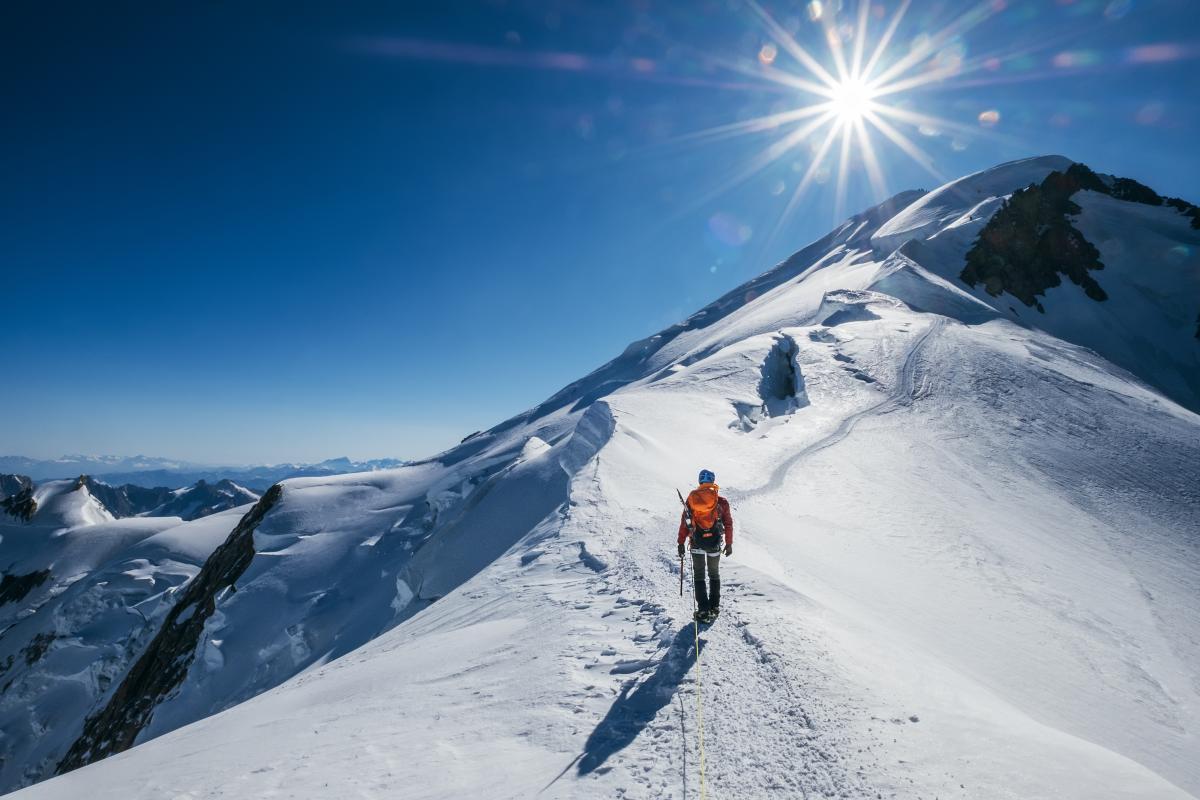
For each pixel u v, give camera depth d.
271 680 46.66
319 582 56.16
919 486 21.55
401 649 10.44
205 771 6.06
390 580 51.19
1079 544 19.38
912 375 35.41
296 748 6.24
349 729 6.52
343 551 61.78
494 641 8.91
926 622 11.07
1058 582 15.60
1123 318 68.62
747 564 10.05
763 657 6.25
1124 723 9.63
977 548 16.62
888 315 47.75
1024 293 68.50
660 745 5.11
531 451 42.06
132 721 49.75
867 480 21.42
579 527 14.70
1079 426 30.05
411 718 6.56
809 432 27.38
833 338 42.47
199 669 49.91
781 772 4.46
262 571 59.69
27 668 68.12
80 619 73.19
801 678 5.71
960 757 4.39
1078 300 69.88
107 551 114.12
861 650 6.51
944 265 67.88
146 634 67.88
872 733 4.76
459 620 11.15
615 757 5.04
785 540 13.91
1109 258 76.50
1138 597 16.05
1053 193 86.88
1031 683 10.01
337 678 9.38
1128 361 63.41
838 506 18.47
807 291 99.38
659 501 16.64
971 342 40.62
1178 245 76.00
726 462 22.62
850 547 14.91
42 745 59.59
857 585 11.92
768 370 41.91
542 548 13.90
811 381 35.38
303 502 75.50
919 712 5.12
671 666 6.57
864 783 4.17
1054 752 4.48
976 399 32.38
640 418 28.73
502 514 33.62
